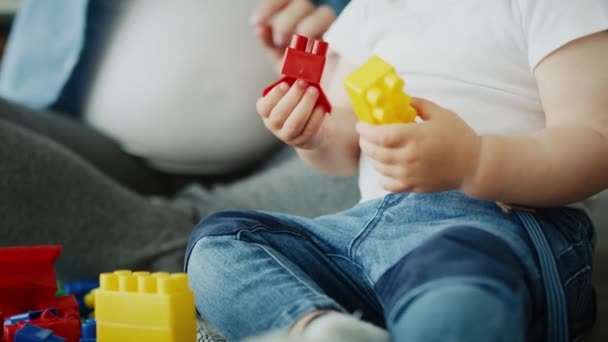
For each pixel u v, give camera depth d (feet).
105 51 5.80
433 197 2.86
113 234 4.40
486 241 2.34
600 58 2.85
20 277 3.10
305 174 5.16
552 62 2.92
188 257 2.80
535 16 3.02
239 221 2.81
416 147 2.38
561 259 2.72
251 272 2.57
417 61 3.29
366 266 2.79
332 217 3.05
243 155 5.70
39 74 5.95
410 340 2.03
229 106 5.55
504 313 2.03
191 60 5.54
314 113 2.96
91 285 3.81
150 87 5.57
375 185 3.37
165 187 5.89
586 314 3.13
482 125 3.07
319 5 5.55
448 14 3.34
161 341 2.51
